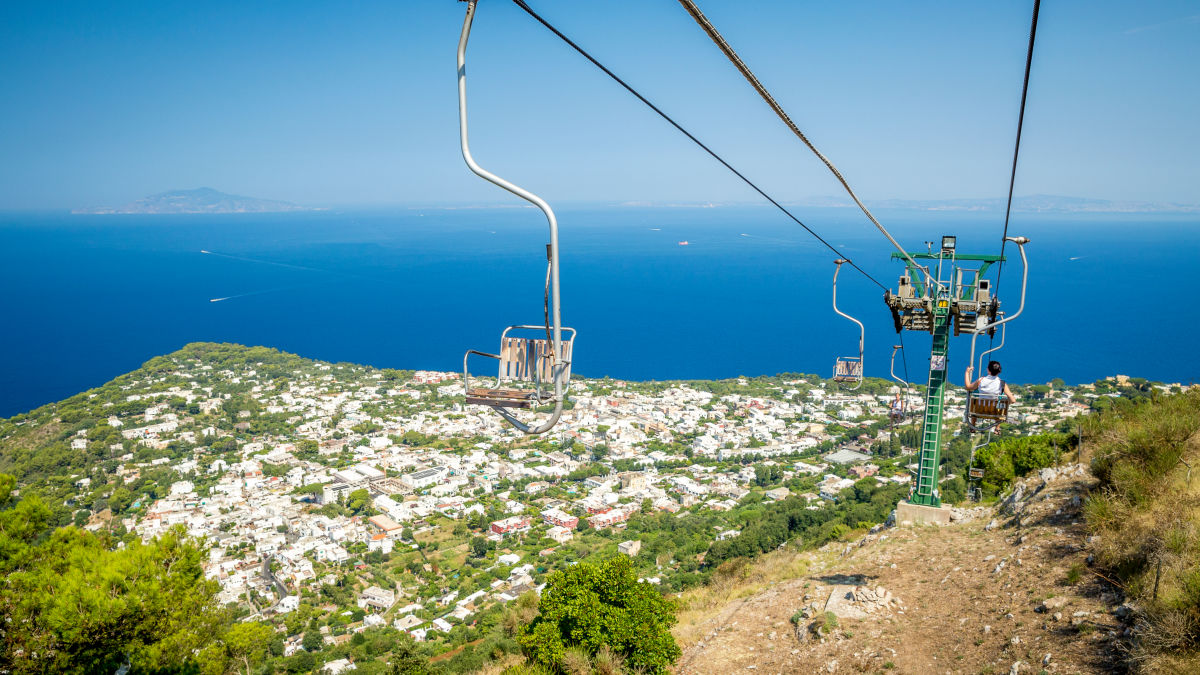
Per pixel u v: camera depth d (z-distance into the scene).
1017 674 9.20
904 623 12.09
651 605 14.34
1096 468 14.74
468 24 4.34
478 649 25.39
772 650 12.69
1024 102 5.84
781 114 5.22
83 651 13.50
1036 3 4.24
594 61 5.46
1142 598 9.22
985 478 24.72
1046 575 11.62
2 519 14.72
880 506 55.31
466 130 4.43
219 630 16.08
